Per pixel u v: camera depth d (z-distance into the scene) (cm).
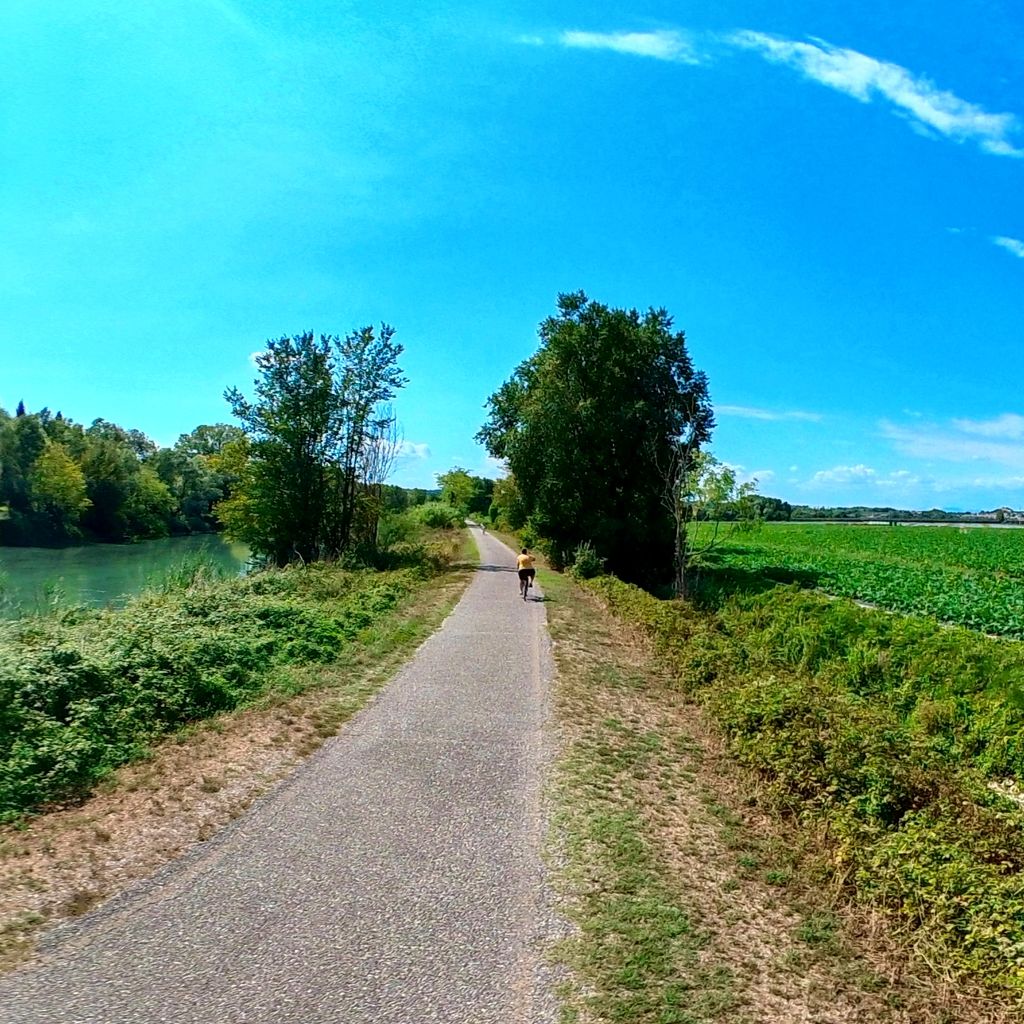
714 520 3222
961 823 678
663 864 625
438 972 453
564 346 3622
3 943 462
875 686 1543
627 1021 416
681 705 1176
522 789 768
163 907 518
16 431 6203
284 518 3369
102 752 818
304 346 3356
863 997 460
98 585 3306
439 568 3238
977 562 4556
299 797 728
